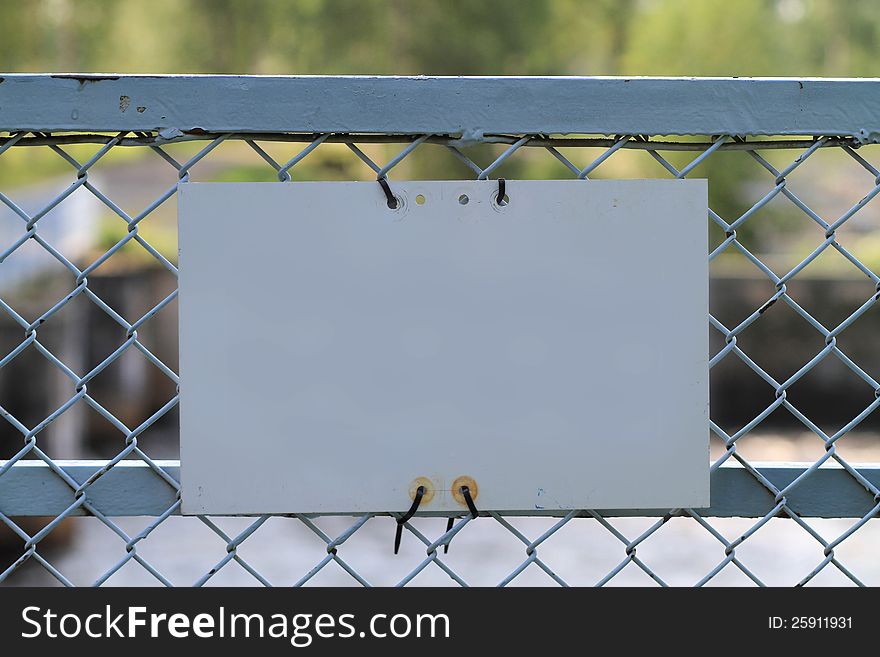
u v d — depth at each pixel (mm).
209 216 3527
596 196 3562
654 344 3570
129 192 37531
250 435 3549
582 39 38156
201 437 3543
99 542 18406
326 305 3539
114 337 29219
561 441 3572
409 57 36156
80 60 36125
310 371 3543
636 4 38219
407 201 3539
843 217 3756
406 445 3561
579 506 3576
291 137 3658
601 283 3564
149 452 28219
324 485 3557
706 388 3578
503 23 36250
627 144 3713
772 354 31297
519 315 3555
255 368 3539
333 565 16578
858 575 15773
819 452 27125
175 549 17812
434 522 18984
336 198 3539
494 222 3549
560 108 3631
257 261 3531
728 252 35156
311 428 3551
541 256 3555
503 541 17703
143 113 3598
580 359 3564
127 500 3809
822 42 38719
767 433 29672
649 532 3824
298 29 35938
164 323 30656
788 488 3844
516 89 3623
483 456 3564
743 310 31766
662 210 3570
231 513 3557
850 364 3807
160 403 30656
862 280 31547
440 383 3555
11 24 34312
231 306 3533
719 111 3658
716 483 3867
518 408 3562
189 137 3631
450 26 36031
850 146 3748
